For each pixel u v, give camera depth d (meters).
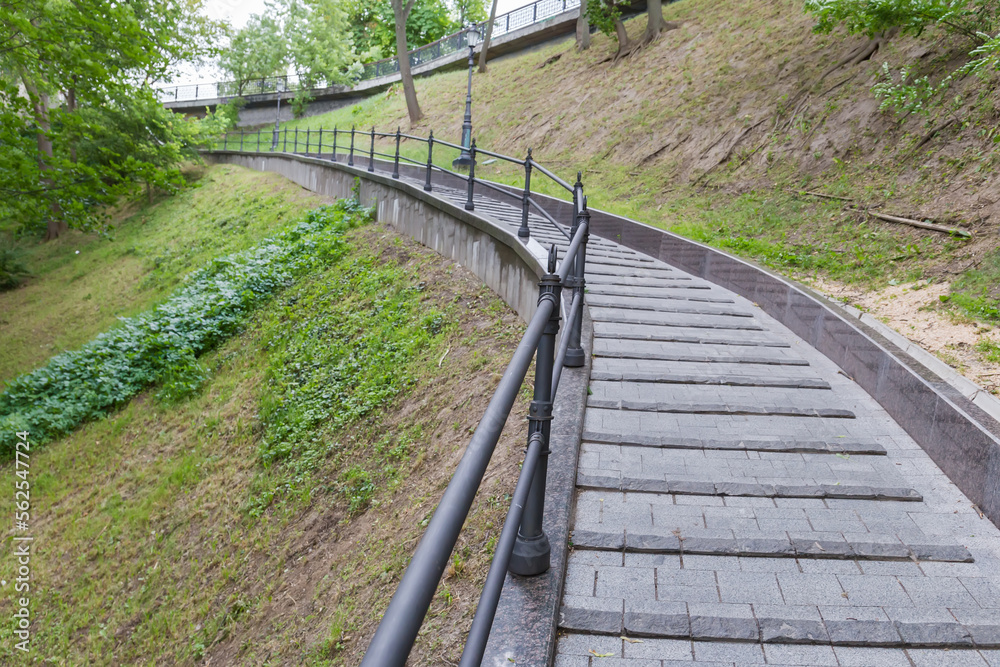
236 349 10.05
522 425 4.19
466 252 8.88
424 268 9.59
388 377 7.11
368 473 5.71
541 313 2.10
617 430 3.93
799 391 4.66
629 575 2.64
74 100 23.17
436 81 30.14
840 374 5.03
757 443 3.79
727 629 2.32
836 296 6.85
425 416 6.10
